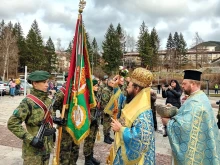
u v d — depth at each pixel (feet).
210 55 320.50
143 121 8.81
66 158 14.79
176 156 9.86
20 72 214.07
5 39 179.73
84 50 15.90
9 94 78.69
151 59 222.69
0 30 235.20
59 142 13.74
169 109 10.30
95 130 17.65
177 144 9.84
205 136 9.60
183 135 9.72
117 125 9.23
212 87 152.25
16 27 259.60
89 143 17.30
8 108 47.06
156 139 26.48
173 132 9.94
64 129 14.75
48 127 11.37
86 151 17.28
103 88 22.93
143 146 8.66
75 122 14.57
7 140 23.59
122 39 250.57
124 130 8.88
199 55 284.82
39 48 219.82
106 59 215.10
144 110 9.04
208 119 9.69
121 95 17.20
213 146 9.46
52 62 246.06
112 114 17.54
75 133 14.60
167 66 241.55
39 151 10.98
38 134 10.64
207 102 10.09
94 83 21.91
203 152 9.55
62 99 14.79
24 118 10.75
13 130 10.52
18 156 18.97
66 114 14.69
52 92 22.24
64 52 322.96
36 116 10.97
